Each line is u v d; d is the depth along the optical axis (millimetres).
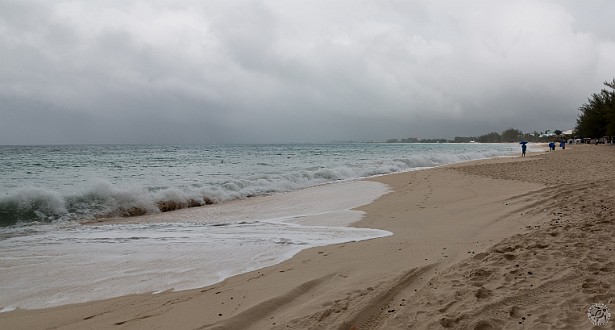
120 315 4051
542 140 196750
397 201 12023
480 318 3500
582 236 5988
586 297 3770
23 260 6164
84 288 4934
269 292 4547
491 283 4324
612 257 4891
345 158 44031
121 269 5715
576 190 10891
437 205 10734
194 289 4852
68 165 30000
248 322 3807
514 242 5996
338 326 3572
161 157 45281
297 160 40000
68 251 6727
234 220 9883
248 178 19516
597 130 75062
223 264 5926
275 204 12609
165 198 12438
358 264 5570
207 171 25453
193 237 7816
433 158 35719
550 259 4973
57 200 10523
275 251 6648
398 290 4430
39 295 4699
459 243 6477
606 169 18891
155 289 4883
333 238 7547
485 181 15797
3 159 37312
